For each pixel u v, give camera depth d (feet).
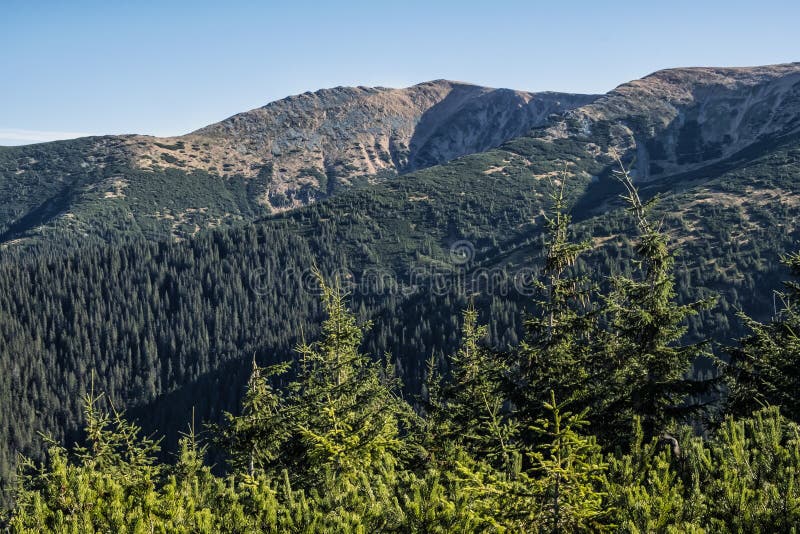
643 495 27.89
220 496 38.99
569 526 26.05
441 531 29.53
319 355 78.89
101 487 36.45
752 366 54.75
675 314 50.06
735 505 27.04
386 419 58.65
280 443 65.98
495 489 27.61
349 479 42.27
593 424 49.11
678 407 48.44
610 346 54.60
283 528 32.27
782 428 36.70
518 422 50.03
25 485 69.15
